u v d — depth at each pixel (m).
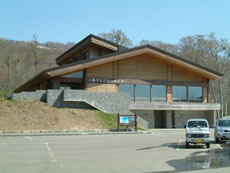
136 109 40.03
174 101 42.34
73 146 18.75
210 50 66.56
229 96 69.81
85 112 32.59
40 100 32.94
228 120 23.62
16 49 75.94
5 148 17.22
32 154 15.30
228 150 18.33
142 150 17.80
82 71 38.28
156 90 41.56
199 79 44.03
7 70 67.50
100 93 34.16
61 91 32.69
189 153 16.86
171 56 40.50
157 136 27.53
